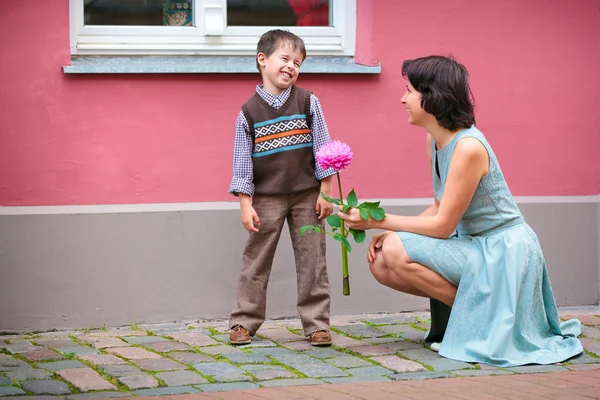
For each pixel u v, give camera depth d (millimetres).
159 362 4031
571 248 5344
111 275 4820
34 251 4727
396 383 3676
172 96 4840
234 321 4438
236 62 4961
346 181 5059
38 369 3898
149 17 4957
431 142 4277
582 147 5324
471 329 4082
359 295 5121
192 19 5008
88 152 4766
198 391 3547
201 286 4926
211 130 4891
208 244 4922
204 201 4906
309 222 4418
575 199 5324
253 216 4328
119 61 4863
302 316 4441
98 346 4367
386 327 4809
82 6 4855
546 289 4289
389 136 5094
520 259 4086
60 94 4719
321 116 4406
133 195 4832
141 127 4816
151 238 4859
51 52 4699
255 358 4121
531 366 3975
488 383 3668
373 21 5039
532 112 5254
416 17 5094
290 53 4285
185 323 4898
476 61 5176
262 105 4324
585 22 5289
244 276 4453
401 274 4191
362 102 5051
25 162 4703
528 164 5266
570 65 5281
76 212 4766
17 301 4715
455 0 5125
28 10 4664
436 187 4320
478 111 5203
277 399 3422
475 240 4188
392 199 5109
